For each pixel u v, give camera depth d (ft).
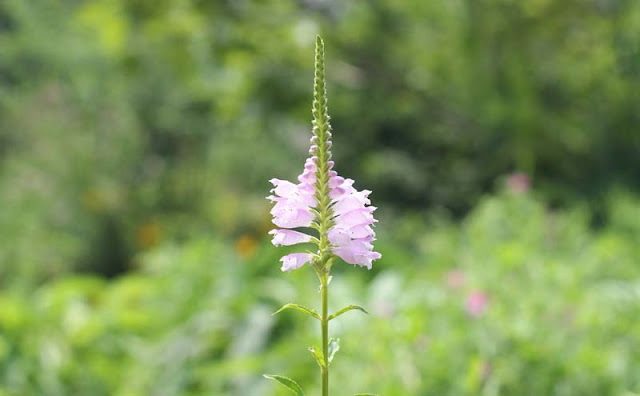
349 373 15.85
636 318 17.54
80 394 19.11
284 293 21.70
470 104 38.86
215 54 34.96
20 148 41.29
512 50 37.86
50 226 37.68
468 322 15.88
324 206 6.58
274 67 37.73
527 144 38.52
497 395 14.21
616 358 15.28
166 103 43.34
